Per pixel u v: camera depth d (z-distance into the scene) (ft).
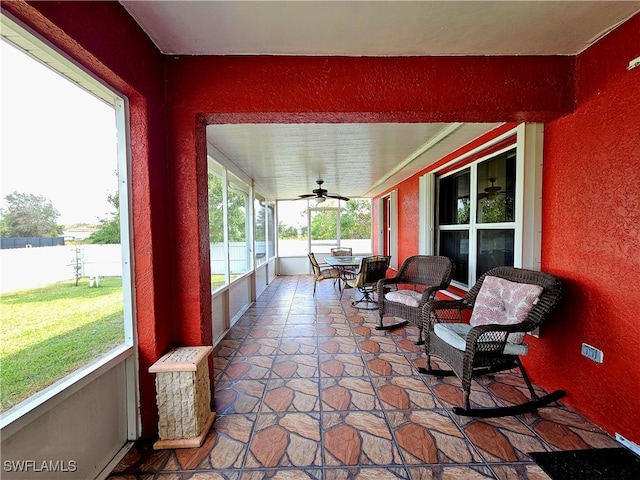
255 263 17.57
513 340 6.44
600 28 5.08
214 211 11.35
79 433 4.29
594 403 5.70
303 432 5.61
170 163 5.84
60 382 4.06
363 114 5.98
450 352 6.79
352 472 4.65
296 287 21.68
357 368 8.30
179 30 4.94
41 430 3.69
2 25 3.20
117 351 5.12
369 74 5.82
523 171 7.07
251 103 5.74
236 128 8.79
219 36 5.10
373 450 5.12
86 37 3.73
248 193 16.97
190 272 5.98
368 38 5.20
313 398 6.77
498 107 5.92
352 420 5.96
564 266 6.39
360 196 26.30
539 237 7.07
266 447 5.23
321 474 4.62
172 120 5.77
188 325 6.03
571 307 6.19
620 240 5.17
